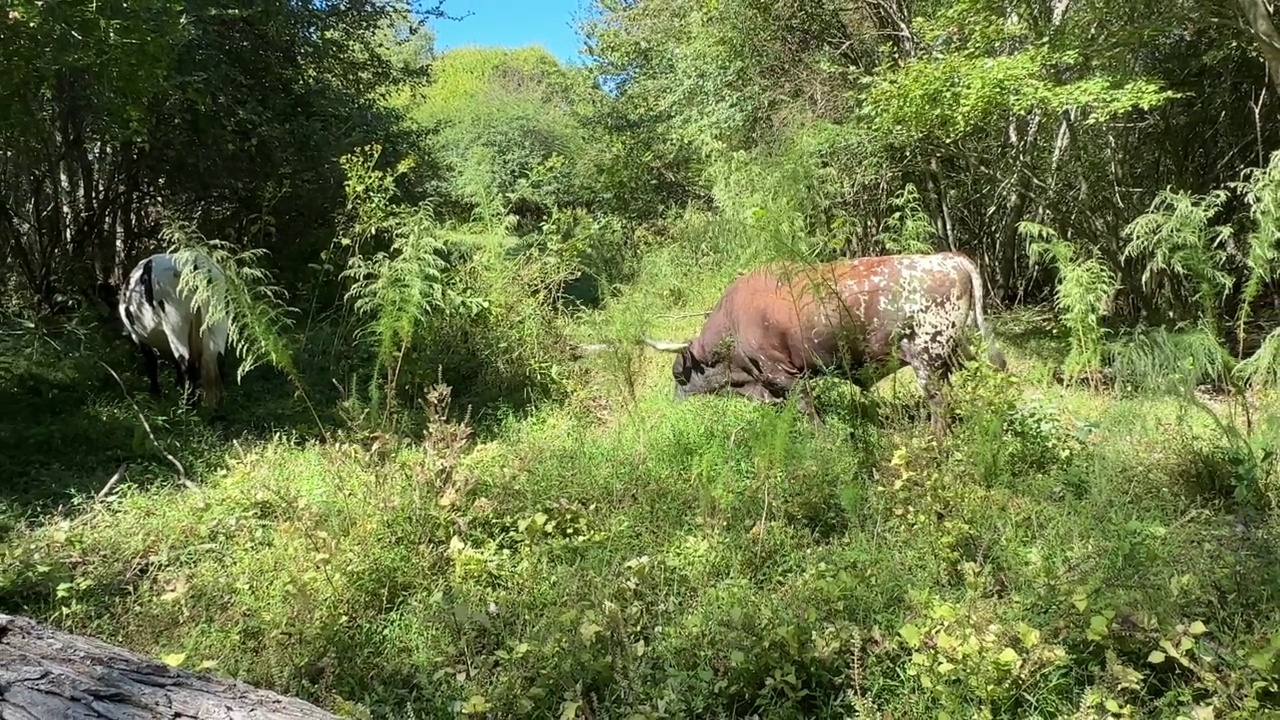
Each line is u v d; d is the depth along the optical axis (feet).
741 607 11.44
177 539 14.02
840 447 16.11
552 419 20.90
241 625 11.28
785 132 32.65
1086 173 29.45
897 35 35.37
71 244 32.14
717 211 38.37
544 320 26.27
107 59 22.31
